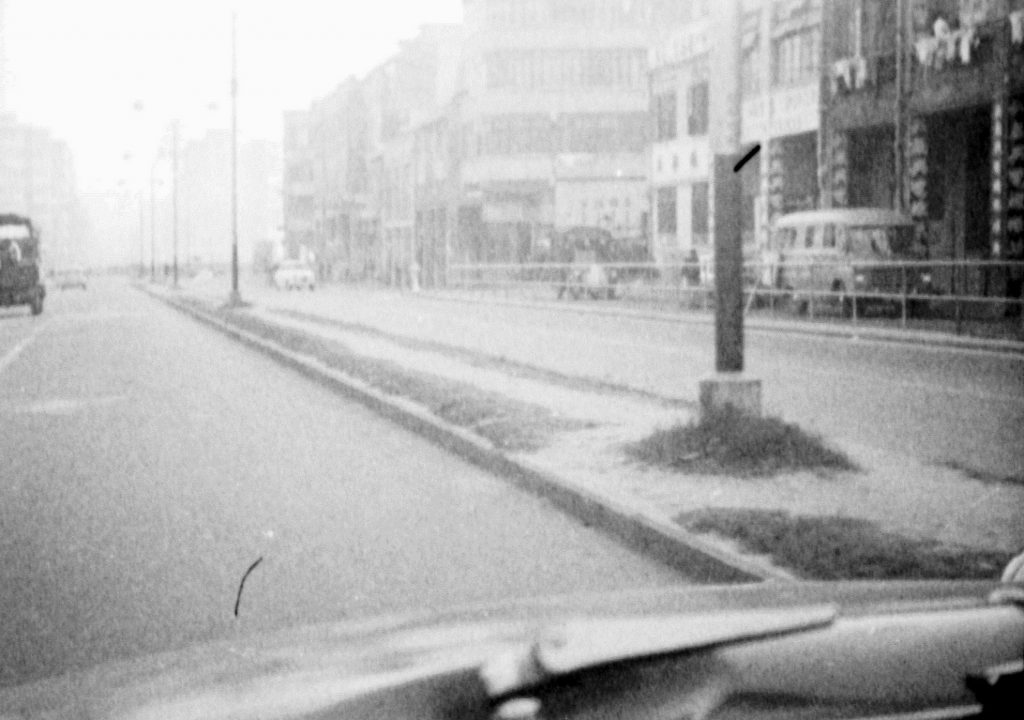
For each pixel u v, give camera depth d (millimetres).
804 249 29359
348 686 1916
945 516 7332
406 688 1896
